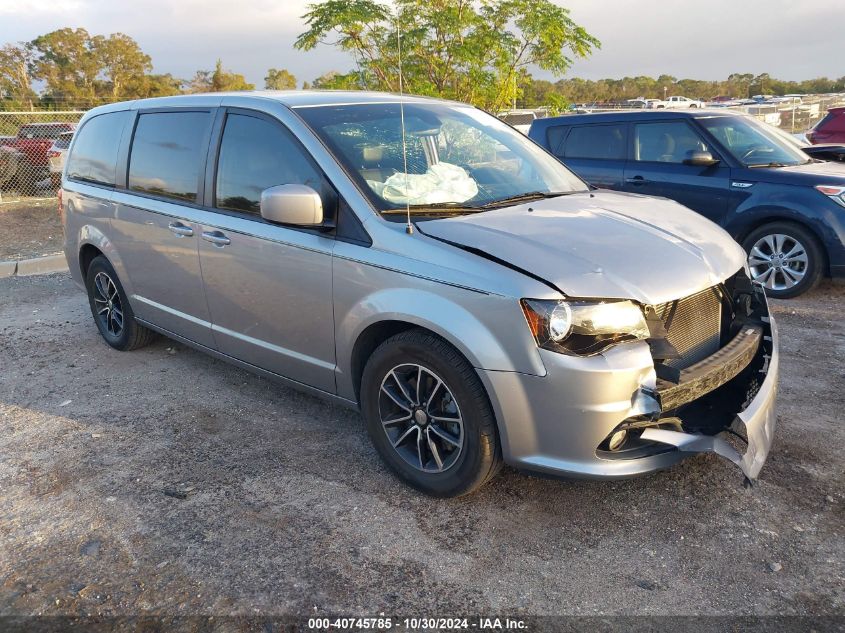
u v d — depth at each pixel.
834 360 4.88
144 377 4.89
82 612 2.62
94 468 3.66
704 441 2.88
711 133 7.17
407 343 3.10
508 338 2.78
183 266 4.29
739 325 3.38
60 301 6.93
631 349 2.76
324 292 3.43
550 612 2.58
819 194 6.35
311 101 3.86
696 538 2.96
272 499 3.33
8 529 3.15
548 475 2.92
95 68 53.44
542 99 13.34
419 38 11.52
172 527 3.12
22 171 16.52
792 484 3.32
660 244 3.14
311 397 4.48
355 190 3.35
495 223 3.19
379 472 3.55
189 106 4.35
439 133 3.96
